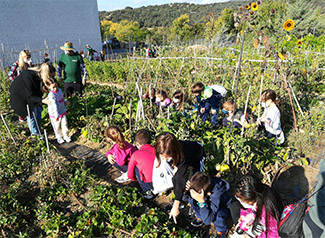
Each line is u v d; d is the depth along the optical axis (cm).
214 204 280
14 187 370
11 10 2020
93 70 1187
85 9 2538
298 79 695
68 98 676
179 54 1016
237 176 388
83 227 303
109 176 420
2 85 817
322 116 551
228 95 682
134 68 839
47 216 322
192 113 523
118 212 316
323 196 186
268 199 220
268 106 459
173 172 318
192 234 298
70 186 376
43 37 2250
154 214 313
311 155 441
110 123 546
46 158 416
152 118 556
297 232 205
